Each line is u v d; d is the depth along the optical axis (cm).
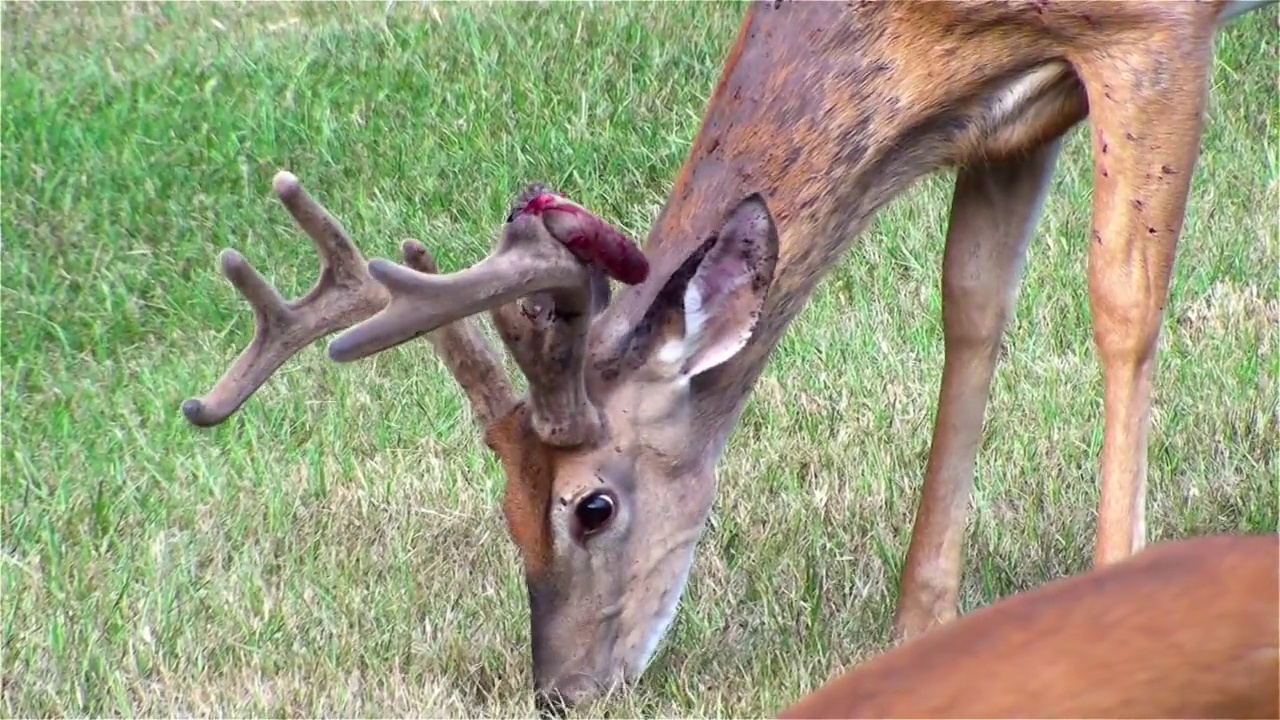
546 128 1630
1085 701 349
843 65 898
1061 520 1080
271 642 1011
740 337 866
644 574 897
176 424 1302
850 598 1016
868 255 1429
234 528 1145
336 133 1659
